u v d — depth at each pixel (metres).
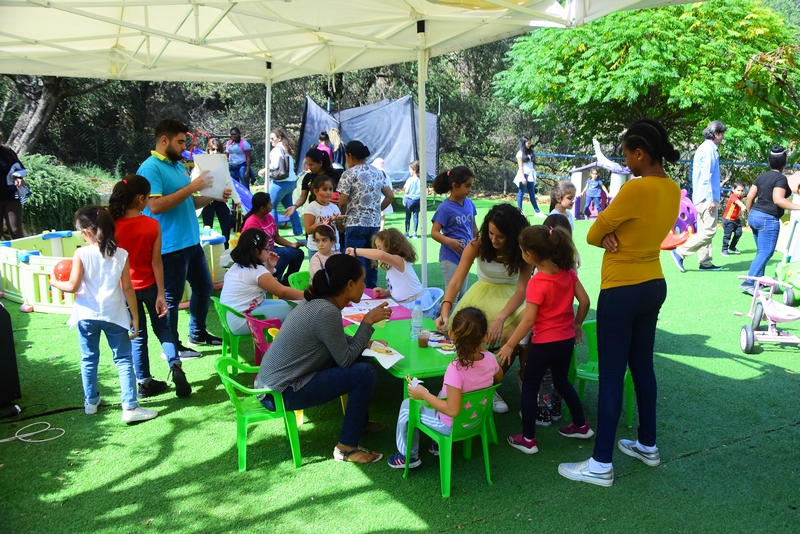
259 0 4.26
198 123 20.34
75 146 18.05
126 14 5.68
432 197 16.23
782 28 13.56
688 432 3.75
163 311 4.11
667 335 5.58
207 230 7.72
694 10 13.20
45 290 6.11
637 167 3.00
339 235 6.66
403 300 4.61
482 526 2.83
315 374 3.27
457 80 21.94
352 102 21.14
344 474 3.28
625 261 3.01
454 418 3.00
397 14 5.43
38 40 5.44
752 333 5.06
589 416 4.01
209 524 2.85
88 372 3.86
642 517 2.90
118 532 2.78
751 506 2.99
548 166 20.97
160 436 3.69
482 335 2.96
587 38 13.75
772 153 6.32
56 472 3.28
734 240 9.36
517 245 3.64
